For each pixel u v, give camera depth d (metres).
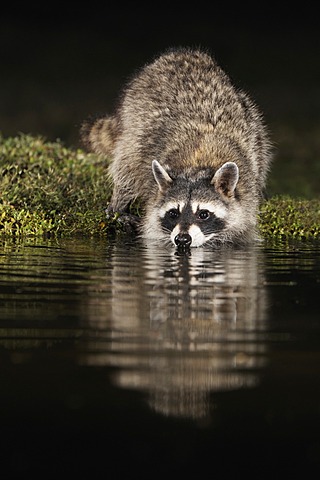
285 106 40.38
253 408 7.68
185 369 8.45
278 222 17.44
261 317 10.27
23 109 36.69
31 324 9.81
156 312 10.40
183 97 16.80
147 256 14.30
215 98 16.70
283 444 7.12
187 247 15.18
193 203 15.48
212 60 17.75
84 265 13.27
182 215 15.42
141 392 7.94
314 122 36.88
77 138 21.34
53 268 12.95
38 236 15.92
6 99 38.72
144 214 16.83
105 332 9.54
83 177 18.81
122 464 6.82
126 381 8.16
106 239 16.06
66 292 11.37
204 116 16.45
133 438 7.18
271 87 44.44
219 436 7.22
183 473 6.73
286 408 7.69
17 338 9.30
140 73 18.00
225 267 13.38
